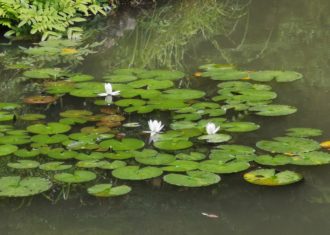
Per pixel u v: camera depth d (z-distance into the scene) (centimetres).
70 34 905
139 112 585
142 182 471
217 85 664
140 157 493
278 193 454
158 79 686
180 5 1077
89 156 495
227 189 460
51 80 702
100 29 940
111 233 407
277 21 959
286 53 795
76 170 483
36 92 666
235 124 556
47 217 427
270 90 655
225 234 405
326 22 944
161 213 430
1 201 446
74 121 569
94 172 485
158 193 457
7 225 417
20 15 888
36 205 442
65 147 519
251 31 911
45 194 456
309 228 411
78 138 531
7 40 891
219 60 777
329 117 586
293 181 457
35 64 771
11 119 581
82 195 454
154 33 917
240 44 848
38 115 593
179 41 874
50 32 894
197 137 537
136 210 434
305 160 481
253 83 676
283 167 491
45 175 477
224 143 530
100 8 962
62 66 761
